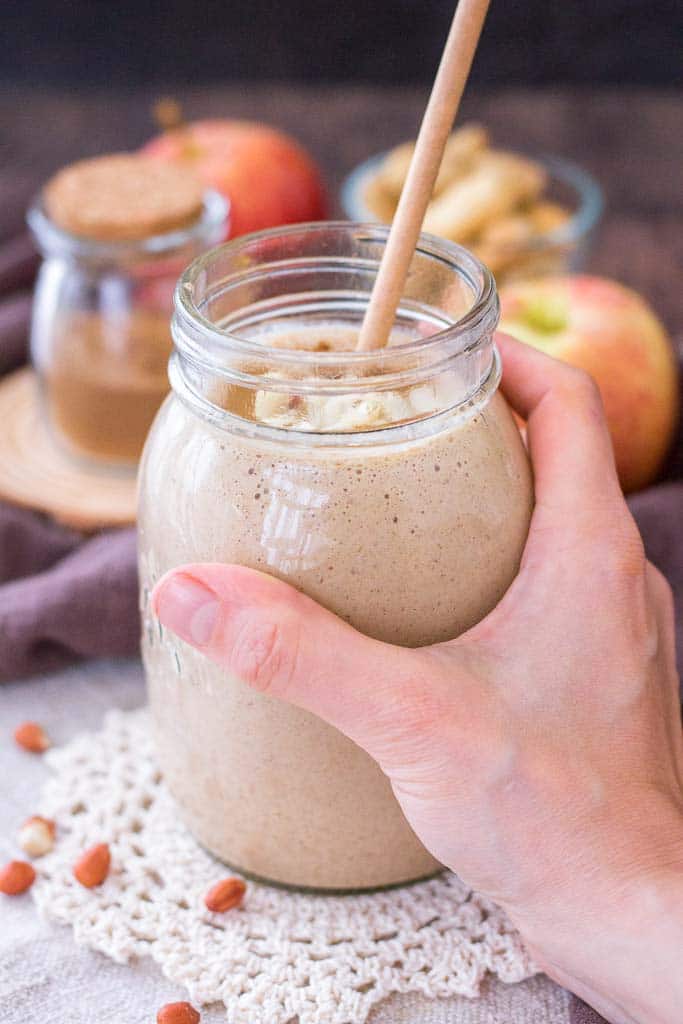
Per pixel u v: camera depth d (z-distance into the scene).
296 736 0.41
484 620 0.41
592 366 0.55
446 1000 0.42
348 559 0.39
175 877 0.45
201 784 0.44
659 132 0.95
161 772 0.48
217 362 0.39
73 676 0.53
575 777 0.40
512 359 0.45
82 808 0.48
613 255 0.78
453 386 0.40
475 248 0.67
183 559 0.41
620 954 0.39
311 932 0.44
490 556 0.41
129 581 0.52
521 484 0.42
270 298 0.44
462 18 0.37
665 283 0.75
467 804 0.39
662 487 0.56
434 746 0.39
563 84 1.06
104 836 0.46
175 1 1.06
